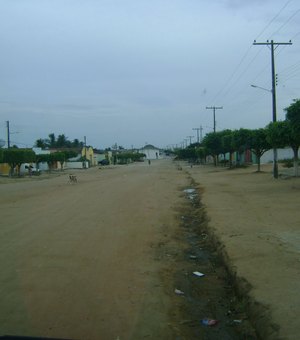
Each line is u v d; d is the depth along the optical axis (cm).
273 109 3238
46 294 760
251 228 1297
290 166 4772
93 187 3356
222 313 713
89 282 834
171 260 1049
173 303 745
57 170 8194
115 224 1513
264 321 619
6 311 680
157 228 1455
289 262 892
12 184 4069
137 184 3606
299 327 577
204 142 7062
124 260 1012
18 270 913
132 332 612
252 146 4244
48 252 1076
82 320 648
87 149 11944
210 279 903
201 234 1394
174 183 3728
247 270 854
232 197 2206
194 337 618
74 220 1602
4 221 1597
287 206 1758
